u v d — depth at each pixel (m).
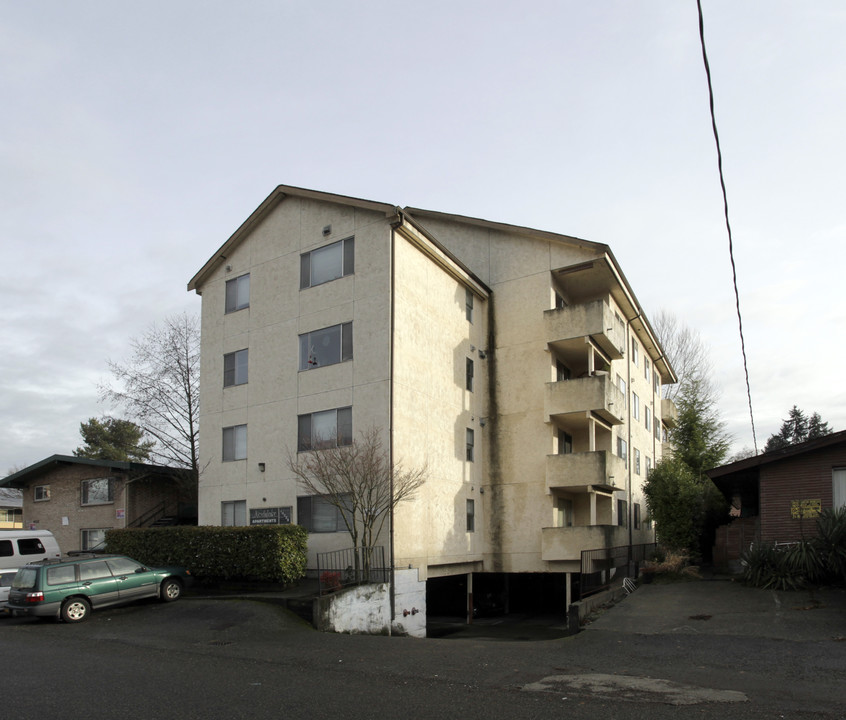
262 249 25.42
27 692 9.30
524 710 8.30
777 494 19.59
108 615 17.62
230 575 20.55
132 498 30.78
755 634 13.35
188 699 8.88
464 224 27.73
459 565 23.77
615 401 25.92
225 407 25.20
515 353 26.12
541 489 24.72
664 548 24.84
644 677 10.31
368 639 14.58
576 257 25.53
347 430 21.62
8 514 48.78
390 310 21.33
